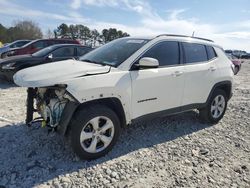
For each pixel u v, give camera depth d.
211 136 5.18
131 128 5.23
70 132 3.72
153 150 4.38
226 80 5.85
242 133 5.44
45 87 3.70
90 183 3.36
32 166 3.63
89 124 3.80
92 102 3.84
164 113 4.76
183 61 5.04
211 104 5.68
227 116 6.54
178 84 4.83
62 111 3.70
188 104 5.16
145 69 4.36
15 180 3.32
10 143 4.25
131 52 4.39
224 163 4.10
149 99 4.42
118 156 4.08
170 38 4.93
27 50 12.30
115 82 3.91
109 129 4.01
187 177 3.64
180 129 5.42
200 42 5.56
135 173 3.65
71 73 3.70
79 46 10.45
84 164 3.78
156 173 3.69
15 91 8.23
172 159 4.12
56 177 3.44
